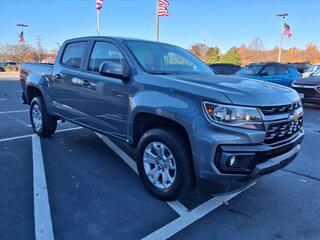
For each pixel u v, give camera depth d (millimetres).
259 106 3143
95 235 3037
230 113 3064
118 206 3600
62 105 5387
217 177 3127
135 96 3857
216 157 3102
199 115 3180
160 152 3691
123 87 4051
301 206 3754
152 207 3598
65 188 4016
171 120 3451
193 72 4461
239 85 3521
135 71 3969
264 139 3182
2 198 3686
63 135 6496
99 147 5742
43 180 4223
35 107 6285
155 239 3014
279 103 3324
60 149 5562
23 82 6590
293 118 3539
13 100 12391
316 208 3711
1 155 5137
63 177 4355
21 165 4738
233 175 3125
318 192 4145
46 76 5754
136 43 4441
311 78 11781
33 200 3664
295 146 3742
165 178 3682
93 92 4582
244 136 3076
